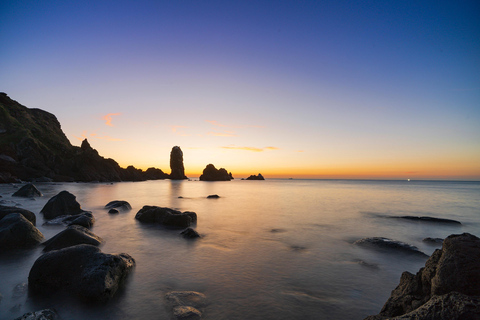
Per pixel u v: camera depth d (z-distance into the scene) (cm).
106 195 3731
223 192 5134
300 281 779
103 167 9288
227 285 739
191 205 2794
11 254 942
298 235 1404
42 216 1697
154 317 562
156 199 3384
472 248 459
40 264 699
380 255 1054
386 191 6159
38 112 10656
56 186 5381
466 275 423
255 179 17312
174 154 15925
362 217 2059
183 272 834
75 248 755
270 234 1420
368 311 609
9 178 5531
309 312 598
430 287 483
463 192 5978
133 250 1075
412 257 1027
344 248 1156
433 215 2233
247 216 2052
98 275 651
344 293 703
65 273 689
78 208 1814
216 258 986
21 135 7288
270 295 680
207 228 1562
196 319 554
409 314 416
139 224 1627
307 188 7362
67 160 8275
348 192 5553
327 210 2473
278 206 2766
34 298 635
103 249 1064
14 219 1092
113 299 640
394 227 1666
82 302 618
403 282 561
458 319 361
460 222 1877
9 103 9150
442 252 500
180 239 1273
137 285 726
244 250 1103
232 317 568
